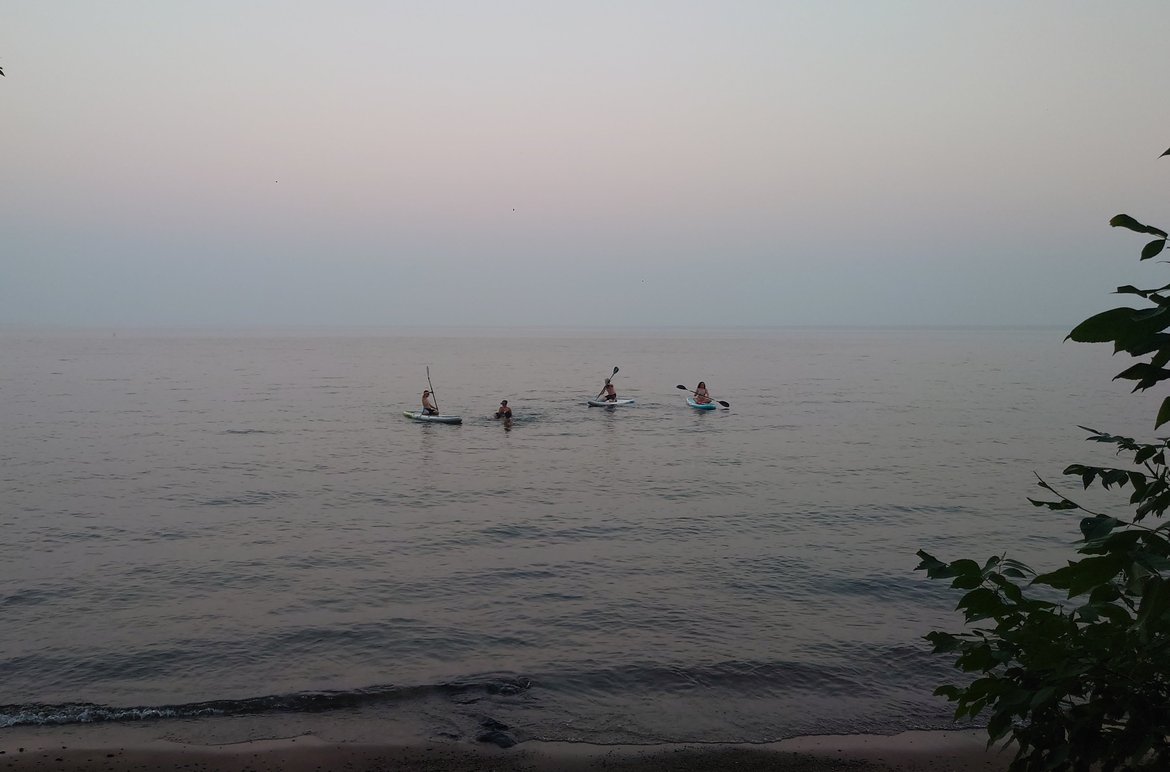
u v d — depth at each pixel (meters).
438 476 24.23
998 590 3.39
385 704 9.65
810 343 181.88
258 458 27.33
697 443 31.19
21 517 18.66
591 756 8.61
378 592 13.47
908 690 10.06
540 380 66.75
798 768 8.41
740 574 14.45
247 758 8.48
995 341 197.12
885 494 21.58
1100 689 3.06
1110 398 50.09
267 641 11.37
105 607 12.64
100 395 50.66
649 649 11.16
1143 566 2.43
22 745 8.64
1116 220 2.48
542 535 17.33
